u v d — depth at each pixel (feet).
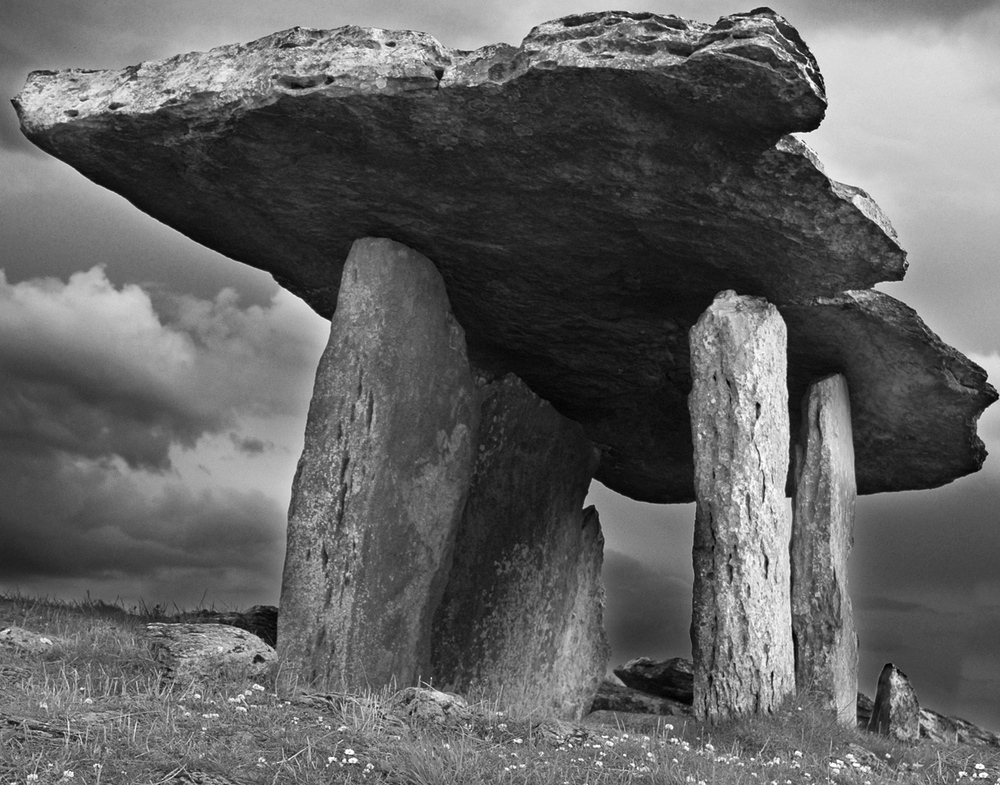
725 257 42.04
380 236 43.98
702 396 41.04
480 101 36.27
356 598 40.14
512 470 50.78
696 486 40.68
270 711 28.99
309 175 41.14
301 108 37.73
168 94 39.29
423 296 43.73
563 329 49.29
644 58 34.17
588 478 54.03
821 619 45.37
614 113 35.81
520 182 39.65
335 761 25.64
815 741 37.22
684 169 37.83
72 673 31.42
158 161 41.60
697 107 35.12
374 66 36.76
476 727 31.09
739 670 38.99
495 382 51.37
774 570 40.29
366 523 40.75
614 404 55.52
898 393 51.08
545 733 31.40
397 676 40.60
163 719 26.96
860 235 39.88
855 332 46.98
